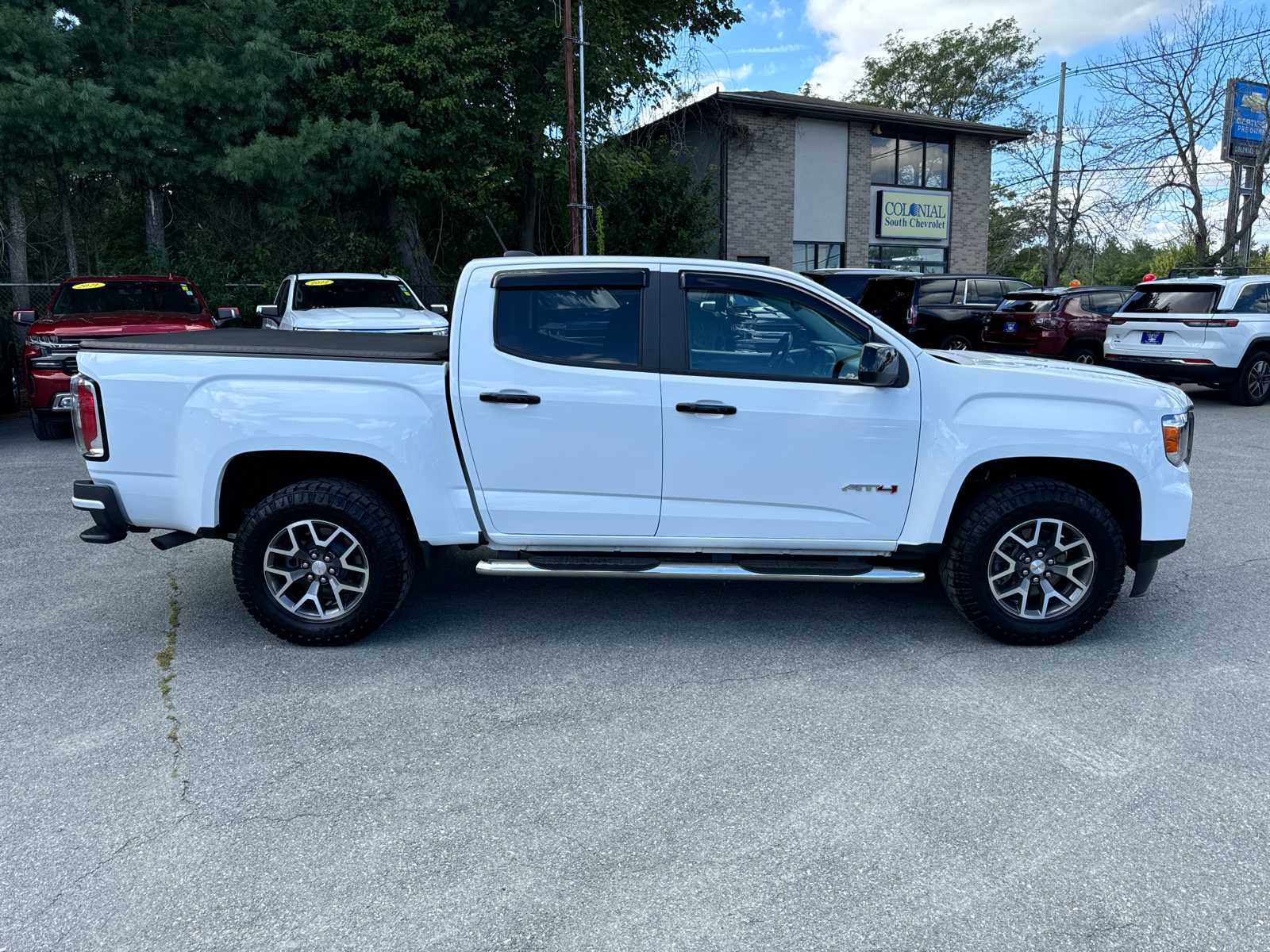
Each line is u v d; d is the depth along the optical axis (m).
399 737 3.42
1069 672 4.03
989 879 2.57
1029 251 39.88
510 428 4.14
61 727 3.48
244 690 3.82
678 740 3.40
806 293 4.19
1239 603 4.94
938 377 4.18
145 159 13.92
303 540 4.26
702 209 21.66
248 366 4.12
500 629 4.56
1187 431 4.30
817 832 2.80
